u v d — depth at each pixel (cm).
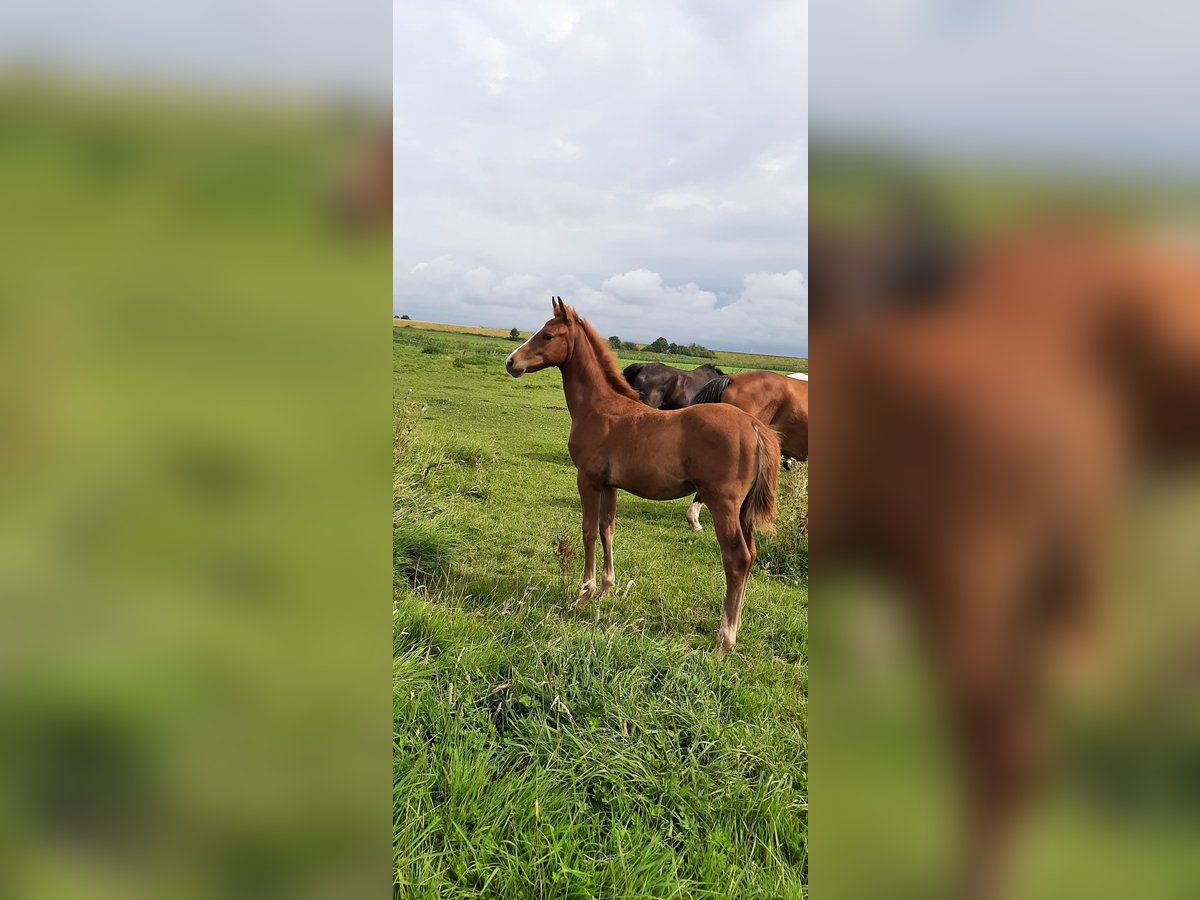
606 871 207
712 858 214
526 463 825
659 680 342
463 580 457
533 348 526
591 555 511
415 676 289
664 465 489
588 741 280
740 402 717
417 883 186
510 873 200
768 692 353
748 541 483
